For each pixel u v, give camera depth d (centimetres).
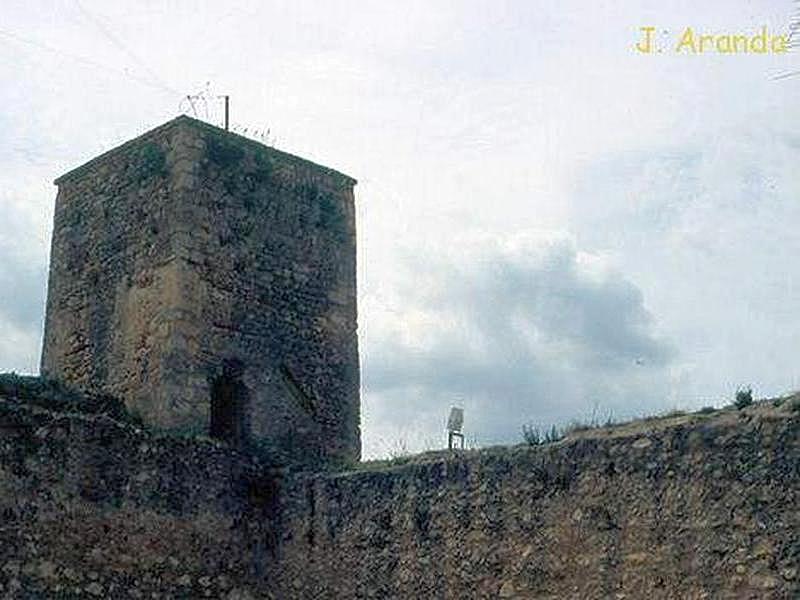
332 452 2528
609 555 1784
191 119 2470
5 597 1906
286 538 2208
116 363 2430
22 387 2169
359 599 2070
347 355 2617
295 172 2623
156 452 2136
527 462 1917
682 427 1756
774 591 1614
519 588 1873
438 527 2000
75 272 2589
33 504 1967
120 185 2548
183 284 2369
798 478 1630
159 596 2077
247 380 2425
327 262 2636
